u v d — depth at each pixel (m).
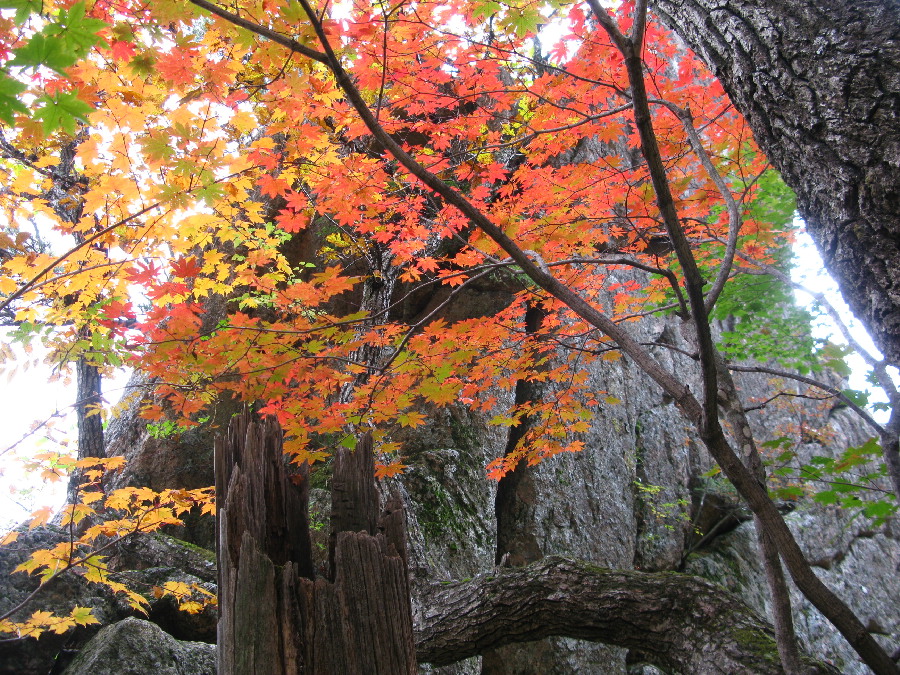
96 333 3.39
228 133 3.13
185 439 6.23
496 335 3.08
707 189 3.44
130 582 4.56
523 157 4.41
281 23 2.37
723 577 6.96
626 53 1.81
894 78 1.66
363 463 1.88
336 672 1.55
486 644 3.70
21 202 3.52
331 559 1.75
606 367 7.33
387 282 4.83
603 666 5.67
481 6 2.44
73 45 1.50
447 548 5.57
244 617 1.55
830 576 7.72
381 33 2.57
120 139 2.55
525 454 4.10
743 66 2.04
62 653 4.05
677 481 7.43
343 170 2.90
